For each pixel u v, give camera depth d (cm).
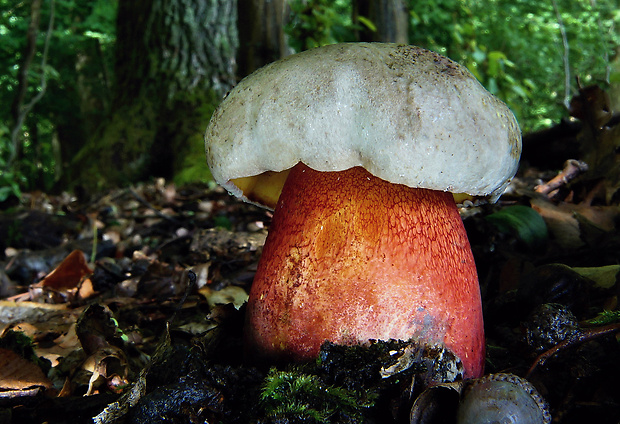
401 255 21
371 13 72
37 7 125
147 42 125
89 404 22
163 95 122
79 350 32
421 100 20
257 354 23
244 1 81
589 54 158
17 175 113
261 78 22
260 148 21
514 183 64
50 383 26
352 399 19
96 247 59
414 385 20
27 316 41
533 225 39
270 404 19
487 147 20
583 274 31
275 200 30
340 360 20
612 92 115
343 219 22
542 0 168
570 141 71
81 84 221
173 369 21
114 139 121
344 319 21
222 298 40
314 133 20
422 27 117
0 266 54
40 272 55
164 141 120
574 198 46
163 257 54
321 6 77
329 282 21
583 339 22
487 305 30
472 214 47
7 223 67
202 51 124
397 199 22
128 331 34
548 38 165
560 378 22
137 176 118
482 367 23
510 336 28
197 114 120
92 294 47
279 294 22
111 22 185
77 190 117
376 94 20
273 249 23
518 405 17
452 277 22
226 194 83
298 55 22
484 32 160
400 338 21
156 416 19
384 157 19
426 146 19
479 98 21
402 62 21
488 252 37
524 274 31
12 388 25
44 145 254
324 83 20
